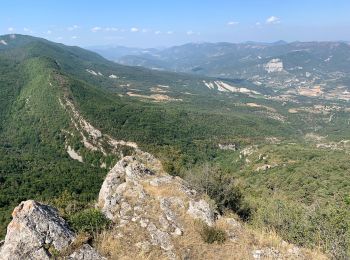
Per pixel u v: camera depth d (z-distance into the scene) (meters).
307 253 21.41
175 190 26.50
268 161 144.38
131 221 21.97
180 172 39.16
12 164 130.25
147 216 22.69
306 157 144.50
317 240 24.27
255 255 20.25
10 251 17.98
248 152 167.75
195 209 23.89
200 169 38.84
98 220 20.62
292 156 147.62
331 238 23.75
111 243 19.33
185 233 21.67
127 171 29.89
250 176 130.12
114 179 29.69
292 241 24.72
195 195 26.72
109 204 23.81
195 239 21.19
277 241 21.97
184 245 20.48
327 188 89.31
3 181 106.94
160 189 26.48
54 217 19.89
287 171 121.50
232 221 23.83
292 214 28.11
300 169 118.31
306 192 86.88
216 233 21.38
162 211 23.41
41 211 19.72
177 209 24.05
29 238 18.28
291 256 20.66
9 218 75.50
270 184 107.31
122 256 18.67
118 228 21.08
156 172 32.25
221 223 23.22
